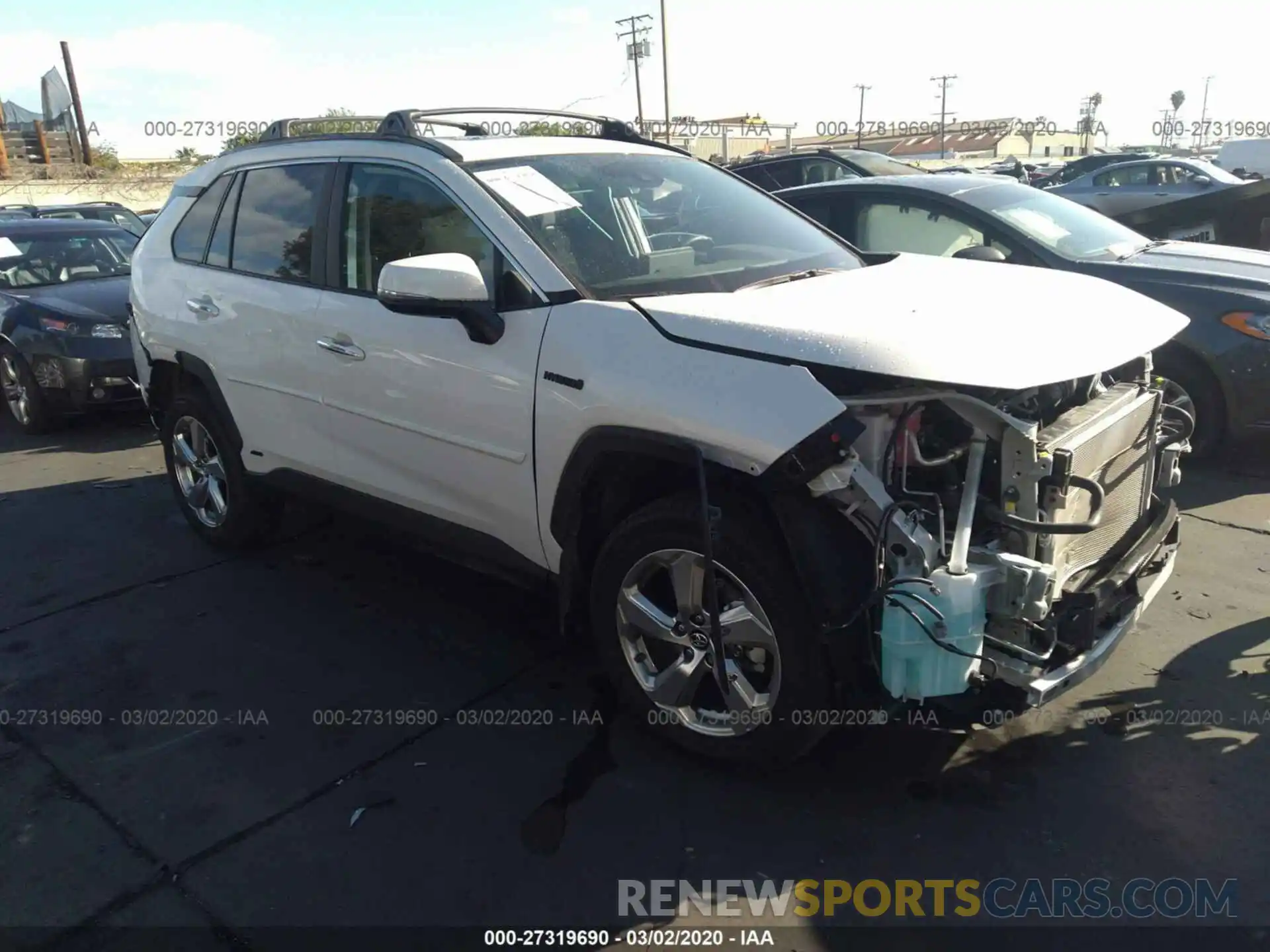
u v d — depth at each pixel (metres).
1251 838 2.69
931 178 6.58
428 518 3.72
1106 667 3.56
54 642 4.04
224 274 4.45
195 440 5.00
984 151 65.12
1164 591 4.15
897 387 2.58
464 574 4.64
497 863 2.69
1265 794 2.86
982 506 2.68
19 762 3.20
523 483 3.22
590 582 3.27
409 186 3.65
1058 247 5.79
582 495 3.10
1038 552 2.70
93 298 7.67
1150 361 3.40
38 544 5.17
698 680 3.00
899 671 2.55
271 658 3.86
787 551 2.70
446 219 3.48
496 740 3.26
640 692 3.14
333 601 4.36
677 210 3.78
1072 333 2.82
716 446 2.64
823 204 6.64
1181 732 3.17
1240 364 5.19
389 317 3.58
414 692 3.58
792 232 3.95
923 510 2.62
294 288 4.05
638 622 3.06
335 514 4.25
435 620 4.16
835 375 2.59
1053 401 2.93
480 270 3.33
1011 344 2.65
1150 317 3.16
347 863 2.70
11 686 3.69
